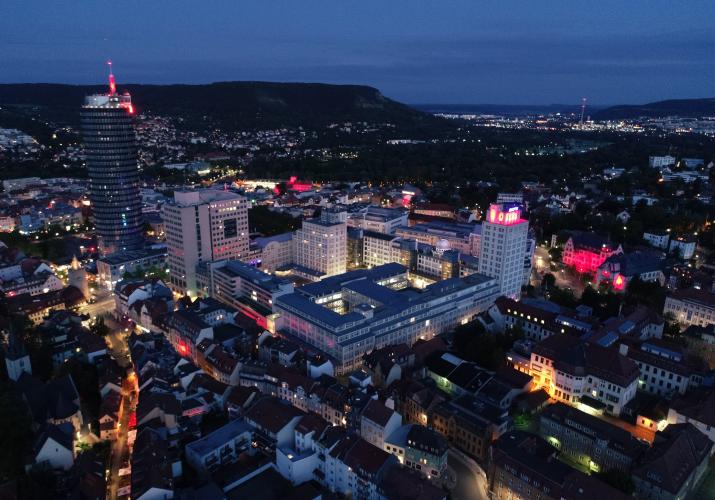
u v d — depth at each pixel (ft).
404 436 555.69
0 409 532.73
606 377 643.86
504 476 505.66
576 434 565.94
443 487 527.40
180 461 523.70
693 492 522.06
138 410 582.76
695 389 633.61
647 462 502.79
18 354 647.97
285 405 590.55
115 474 538.06
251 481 525.75
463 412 607.37
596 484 460.14
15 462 520.83
